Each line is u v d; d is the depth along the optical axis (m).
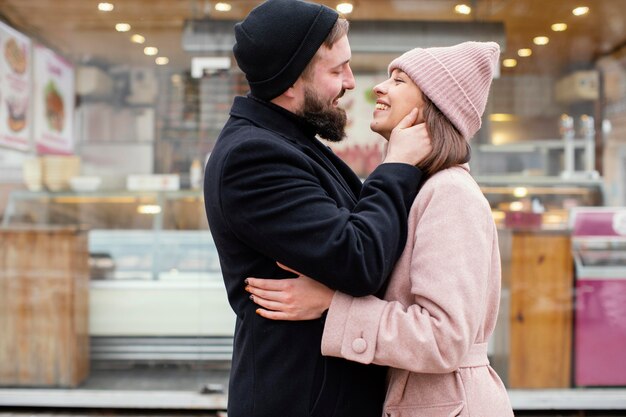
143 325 4.12
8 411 4.14
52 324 4.14
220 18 4.04
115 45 4.09
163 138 4.09
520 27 3.98
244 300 1.57
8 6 4.08
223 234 1.55
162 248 4.11
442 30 3.93
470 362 1.55
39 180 4.13
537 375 4.05
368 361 1.43
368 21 3.92
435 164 1.53
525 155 4.06
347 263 1.39
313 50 1.56
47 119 4.12
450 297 1.41
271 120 1.59
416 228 1.50
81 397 4.11
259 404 1.52
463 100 1.55
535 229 4.04
